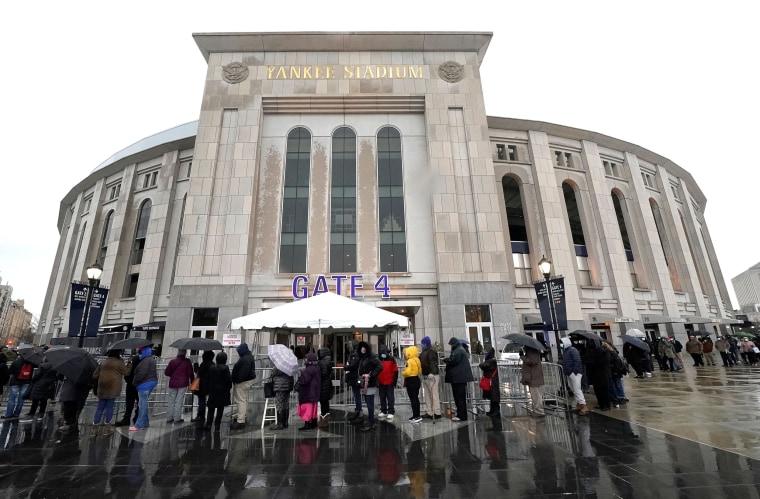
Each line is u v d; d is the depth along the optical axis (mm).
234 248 20406
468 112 23516
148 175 30047
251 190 21453
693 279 31109
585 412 9805
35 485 5555
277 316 10609
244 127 22672
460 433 8266
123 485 5535
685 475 5535
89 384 9297
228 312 19406
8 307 137750
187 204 21016
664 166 34594
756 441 7020
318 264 21172
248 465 6383
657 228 32531
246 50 24156
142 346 9500
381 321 10531
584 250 27984
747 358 21859
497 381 9898
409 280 20938
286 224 21938
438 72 24234
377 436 8141
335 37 24062
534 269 26172
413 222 21938
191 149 28500
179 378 9898
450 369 9531
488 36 24672
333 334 19984
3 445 7703
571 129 29562
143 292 25375
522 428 8586
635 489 5098
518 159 28500
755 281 157500
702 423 8438
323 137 23516
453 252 20891
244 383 9320
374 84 23828
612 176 30547
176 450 7289
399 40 24328
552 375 11258
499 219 21562
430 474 5844
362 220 22000
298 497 5062
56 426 9430
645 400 11391
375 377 8969
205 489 5367
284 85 23609
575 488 5176
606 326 25953
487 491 5152
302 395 8633
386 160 23281
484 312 20219
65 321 29812
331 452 7062
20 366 10508
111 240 28750
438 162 22484
